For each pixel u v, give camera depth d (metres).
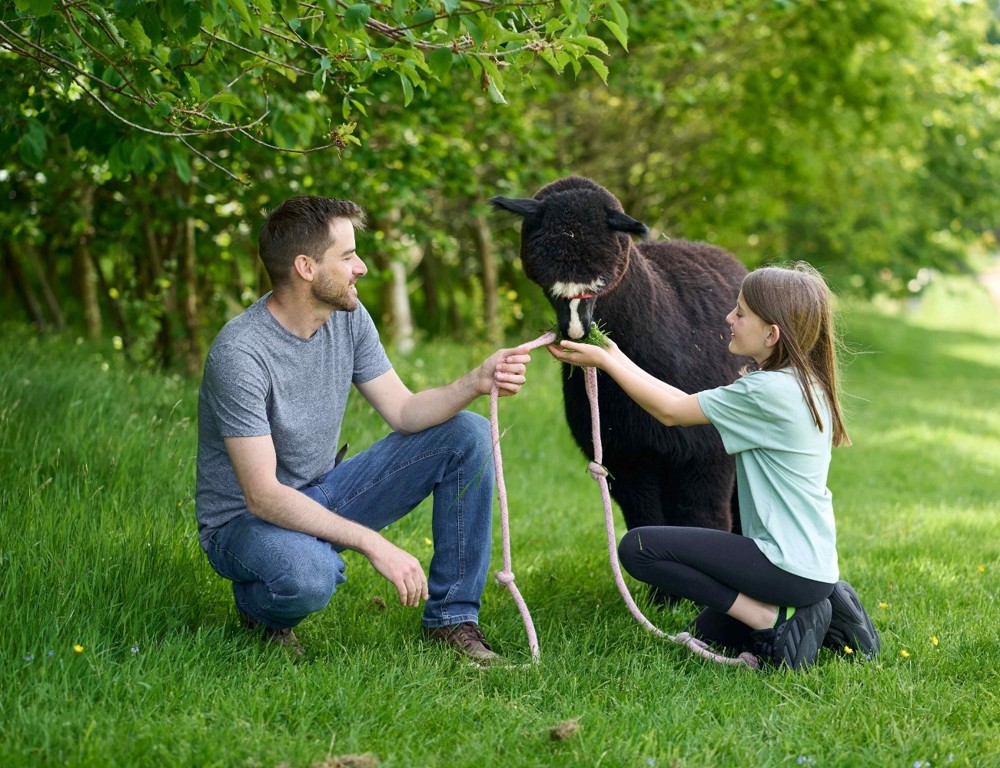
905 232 22.47
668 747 2.93
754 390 3.51
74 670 3.12
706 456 4.41
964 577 5.14
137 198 8.31
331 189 8.08
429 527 5.58
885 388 18.78
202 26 3.72
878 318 31.25
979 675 3.59
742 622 3.76
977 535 6.46
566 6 3.16
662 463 4.51
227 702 2.98
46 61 4.00
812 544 3.49
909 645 3.86
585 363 3.76
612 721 3.08
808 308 3.51
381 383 3.82
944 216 22.84
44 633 3.28
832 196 19.19
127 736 2.77
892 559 5.58
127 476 4.96
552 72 10.71
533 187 11.94
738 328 3.65
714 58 14.44
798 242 22.25
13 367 6.56
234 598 3.78
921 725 3.11
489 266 14.55
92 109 5.05
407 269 16.88
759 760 2.88
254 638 3.57
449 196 9.57
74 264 14.74
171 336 9.32
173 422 6.26
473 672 3.46
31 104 5.23
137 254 9.76
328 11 3.09
